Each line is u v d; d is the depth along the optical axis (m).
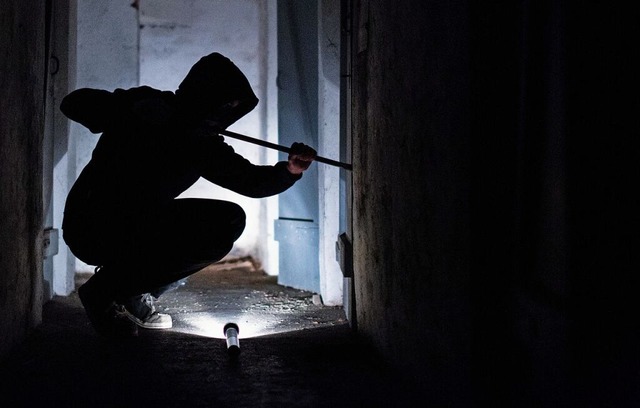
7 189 3.50
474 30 2.33
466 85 2.36
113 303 3.79
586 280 1.88
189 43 7.34
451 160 2.51
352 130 4.14
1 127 3.37
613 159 1.88
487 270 2.37
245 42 7.41
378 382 3.12
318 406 2.81
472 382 2.38
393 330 3.28
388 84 3.29
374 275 3.61
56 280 5.24
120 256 3.67
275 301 5.23
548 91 2.10
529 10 2.21
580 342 1.84
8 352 3.55
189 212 3.72
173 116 3.57
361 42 3.85
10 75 3.53
